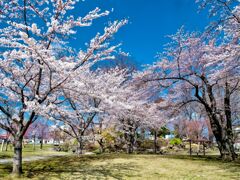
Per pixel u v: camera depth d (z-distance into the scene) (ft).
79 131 50.78
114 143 87.51
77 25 29.63
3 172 32.35
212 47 42.34
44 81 34.76
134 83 51.93
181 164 40.11
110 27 29.17
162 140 109.40
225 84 49.67
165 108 54.65
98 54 30.66
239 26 33.81
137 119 60.90
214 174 30.83
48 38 29.55
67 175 30.60
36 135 133.69
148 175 30.53
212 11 32.60
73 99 34.58
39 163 44.24
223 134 50.65
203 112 77.66
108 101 29.68
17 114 32.04
